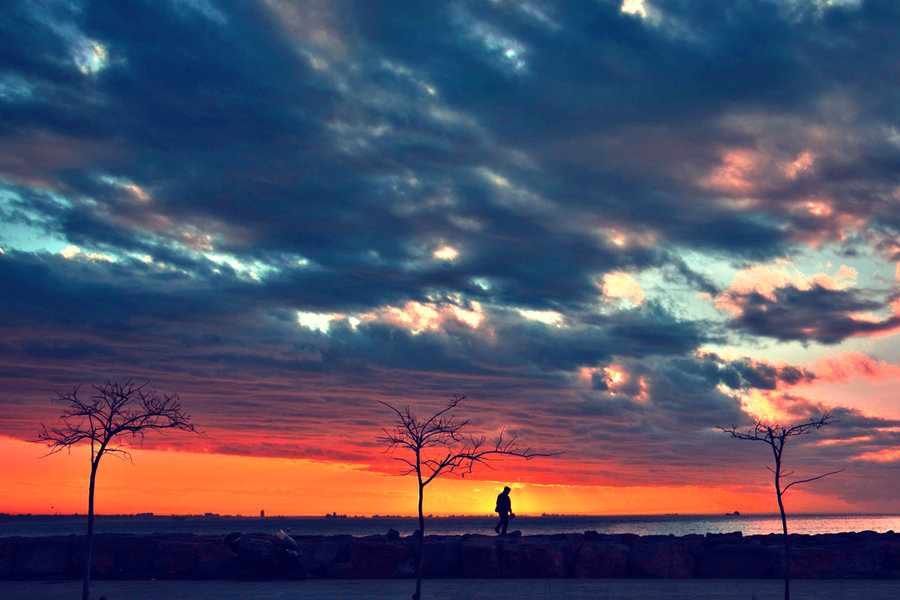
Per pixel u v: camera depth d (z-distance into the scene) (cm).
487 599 2180
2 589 2548
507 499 3369
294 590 2464
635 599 2156
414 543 2933
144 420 2058
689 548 2855
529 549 2816
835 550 2773
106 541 2952
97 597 2294
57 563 2917
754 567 2777
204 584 2680
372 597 2253
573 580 2719
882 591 2342
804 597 2189
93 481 1975
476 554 2827
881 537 3244
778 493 2033
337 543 2989
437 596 2256
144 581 2805
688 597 2200
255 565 2867
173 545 2922
